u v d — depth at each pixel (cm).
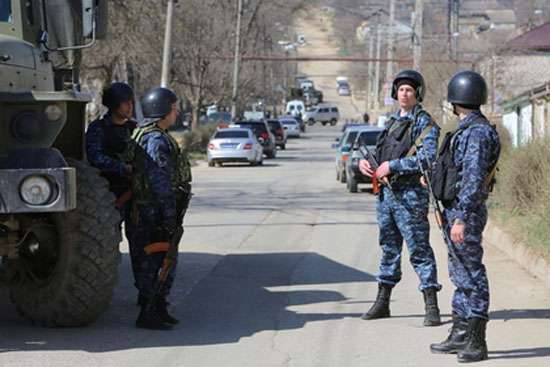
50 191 918
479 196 873
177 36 5162
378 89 9806
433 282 1061
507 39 5706
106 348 961
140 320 1048
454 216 895
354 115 13888
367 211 2355
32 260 1051
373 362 915
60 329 1038
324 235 1883
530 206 1827
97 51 3562
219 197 2752
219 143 4422
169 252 1041
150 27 4047
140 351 951
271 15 7644
